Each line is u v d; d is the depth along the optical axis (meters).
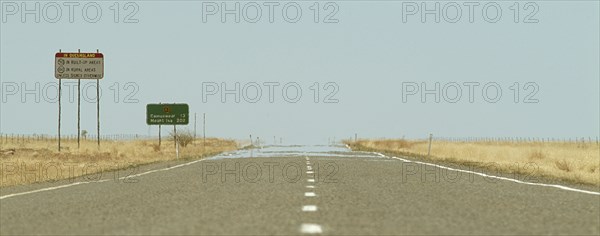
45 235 14.70
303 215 17.94
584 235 14.63
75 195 24.39
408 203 21.02
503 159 62.88
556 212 18.78
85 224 16.41
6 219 17.52
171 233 14.75
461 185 28.61
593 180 33.00
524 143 142.00
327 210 19.09
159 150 92.25
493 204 20.80
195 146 120.06
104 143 119.75
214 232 14.86
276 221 16.70
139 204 20.89
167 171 39.94
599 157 61.88
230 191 25.50
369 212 18.64
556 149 89.88
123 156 71.44
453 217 17.59
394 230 15.23
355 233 14.75
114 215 18.14
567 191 25.73
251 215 17.94
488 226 15.95
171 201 21.77
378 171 39.12
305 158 60.03
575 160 52.72
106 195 24.17
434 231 15.11
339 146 122.38
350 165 46.38
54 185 29.89
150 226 15.91
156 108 89.25
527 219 17.25
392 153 76.94
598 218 17.52
